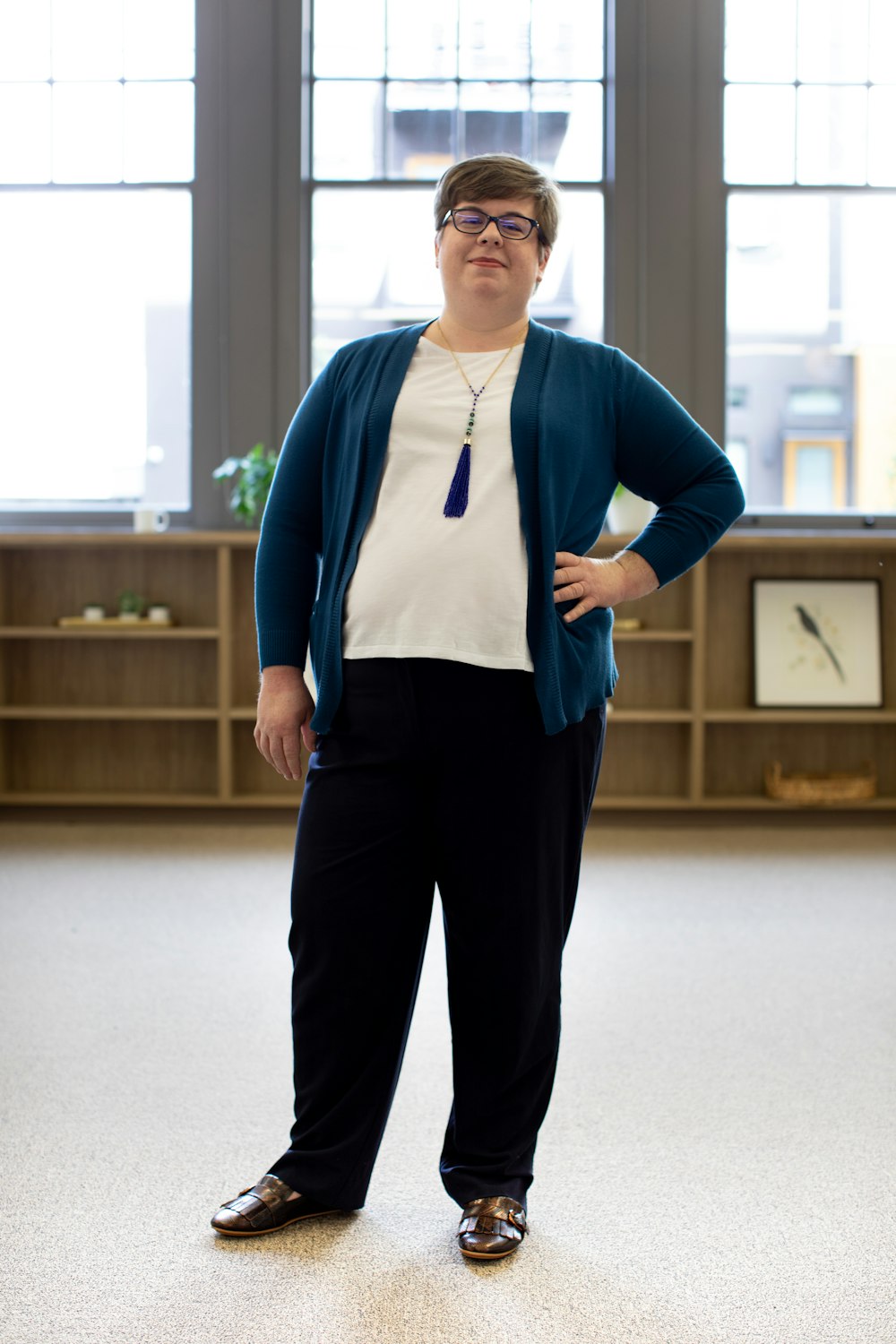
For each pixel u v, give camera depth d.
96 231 5.35
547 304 5.37
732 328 5.34
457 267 1.59
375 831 1.59
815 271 5.33
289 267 5.19
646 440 1.68
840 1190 1.84
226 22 5.16
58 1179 1.86
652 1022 2.62
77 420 5.40
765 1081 2.29
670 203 5.18
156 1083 2.26
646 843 4.63
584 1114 2.13
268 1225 1.67
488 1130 1.66
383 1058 1.66
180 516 5.32
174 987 2.85
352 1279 1.56
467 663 1.55
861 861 4.32
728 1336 1.44
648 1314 1.49
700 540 1.67
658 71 5.16
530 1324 1.46
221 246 5.21
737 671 5.11
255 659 5.07
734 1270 1.60
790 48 5.27
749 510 5.35
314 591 1.75
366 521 1.60
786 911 3.61
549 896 1.62
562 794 1.61
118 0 5.28
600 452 1.64
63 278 5.36
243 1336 1.43
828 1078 2.31
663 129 5.17
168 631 4.85
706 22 5.17
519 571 1.55
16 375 5.40
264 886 3.90
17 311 5.38
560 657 1.57
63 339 5.38
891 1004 2.75
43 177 5.34
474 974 1.62
